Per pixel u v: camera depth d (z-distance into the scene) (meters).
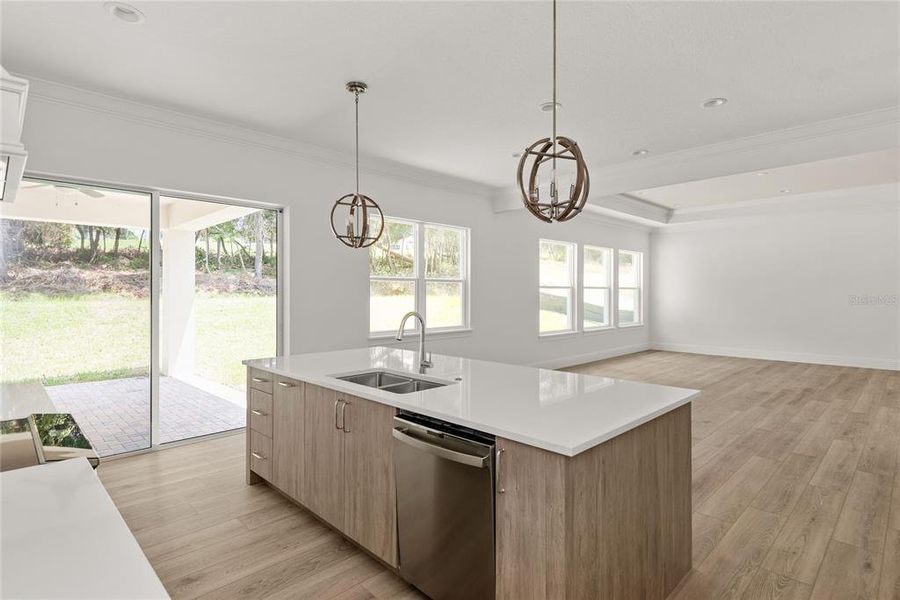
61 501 0.97
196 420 4.12
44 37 2.62
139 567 0.74
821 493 2.94
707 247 9.02
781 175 6.05
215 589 2.03
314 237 4.62
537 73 3.04
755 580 2.08
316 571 2.17
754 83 3.19
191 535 2.47
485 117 3.80
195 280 4.08
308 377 2.52
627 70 3.00
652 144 4.46
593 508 1.55
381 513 2.13
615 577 1.66
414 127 4.04
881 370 7.18
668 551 1.98
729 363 7.91
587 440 1.46
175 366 4.00
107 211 3.57
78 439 2.09
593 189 5.41
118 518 0.90
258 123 3.94
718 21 2.47
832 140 3.85
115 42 2.67
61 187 3.39
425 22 2.48
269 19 2.45
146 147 3.62
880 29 2.54
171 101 3.50
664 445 1.94
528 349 6.99
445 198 5.85
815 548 2.33
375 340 5.14
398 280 5.48
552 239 7.41
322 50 2.76
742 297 8.62
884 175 6.04
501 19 2.45
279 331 4.55
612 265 8.77
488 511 1.66
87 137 3.36
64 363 3.41
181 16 2.42
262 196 4.25
